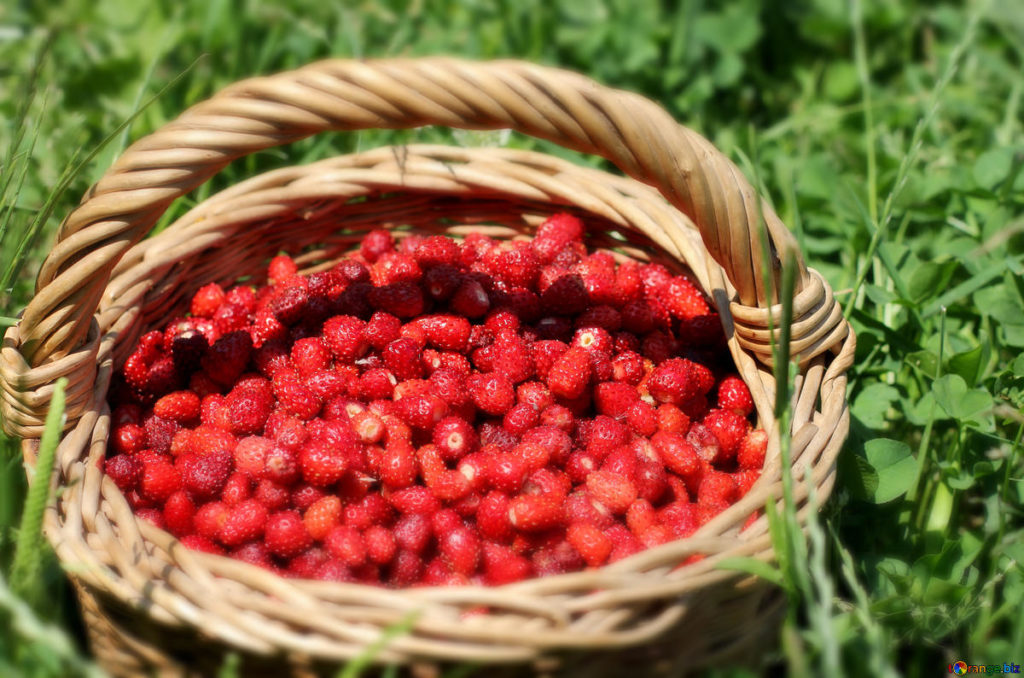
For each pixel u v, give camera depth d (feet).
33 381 1.57
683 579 1.46
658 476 1.67
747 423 1.76
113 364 1.75
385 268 1.89
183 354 1.79
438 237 1.89
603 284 1.86
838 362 1.67
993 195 2.06
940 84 1.83
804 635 1.48
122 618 1.52
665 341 1.86
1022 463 1.77
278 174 1.87
